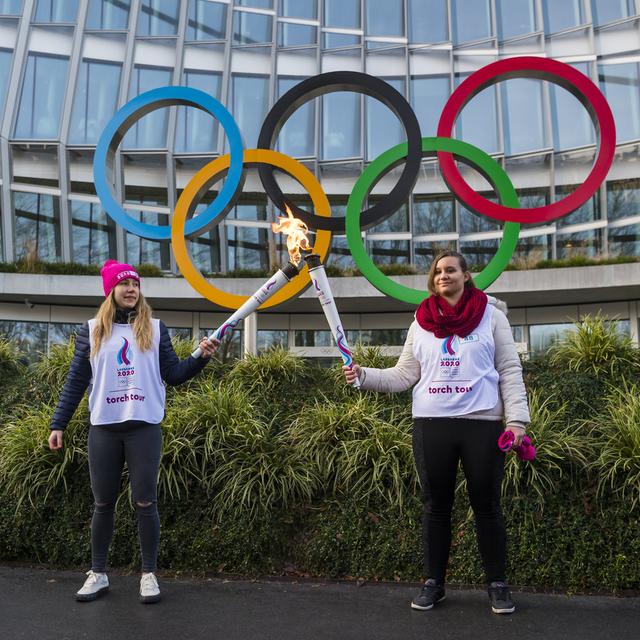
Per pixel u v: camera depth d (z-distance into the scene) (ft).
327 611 10.94
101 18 54.24
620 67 50.83
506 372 10.69
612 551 12.29
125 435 11.43
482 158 23.34
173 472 14.48
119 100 53.06
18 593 11.89
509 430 10.30
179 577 13.03
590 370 17.79
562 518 12.93
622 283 44.88
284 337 51.26
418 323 11.16
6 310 50.39
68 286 48.08
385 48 55.52
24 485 14.83
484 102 53.01
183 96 24.67
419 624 10.27
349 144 53.36
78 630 10.00
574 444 14.05
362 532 13.39
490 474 10.46
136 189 51.72
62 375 19.67
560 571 12.28
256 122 54.19
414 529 13.25
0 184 50.21
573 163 50.47
